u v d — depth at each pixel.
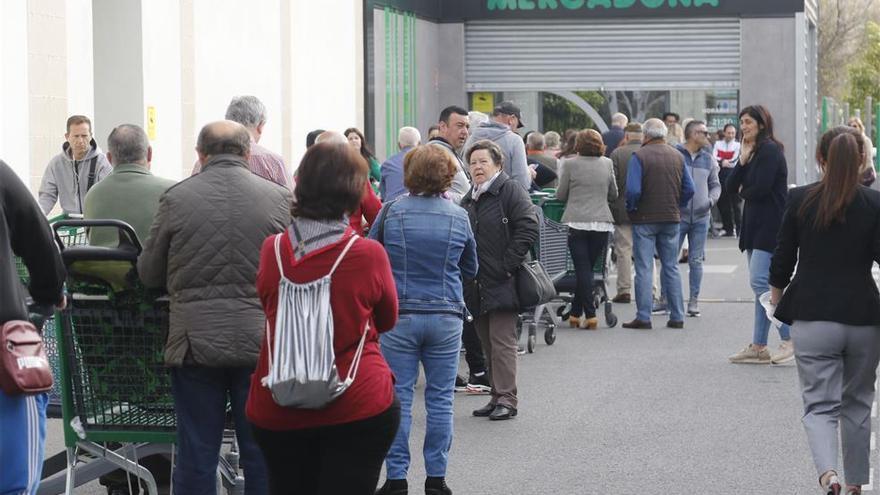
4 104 14.48
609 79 33.97
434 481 8.80
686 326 17.16
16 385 5.75
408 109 30.94
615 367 14.03
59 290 6.22
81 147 14.06
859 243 8.04
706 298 19.97
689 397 12.35
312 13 24.61
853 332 8.10
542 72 34.12
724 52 33.53
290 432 5.97
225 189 7.22
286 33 23.30
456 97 34.16
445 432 8.82
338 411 5.93
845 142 8.02
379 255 6.06
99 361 7.45
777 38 33.19
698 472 9.55
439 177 8.83
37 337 5.88
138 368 7.44
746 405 11.96
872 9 65.62
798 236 8.24
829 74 64.00
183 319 7.12
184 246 7.11
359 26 27.27
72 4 15.88
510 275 11.00
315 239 6.01
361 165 6.09
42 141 15.25
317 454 6.12
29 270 6.13
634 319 17.36
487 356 11.57
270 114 22.64
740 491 9.02
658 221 16.64
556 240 16.59
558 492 9.02
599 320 17.78
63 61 15.67
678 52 33.69
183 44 19.31
